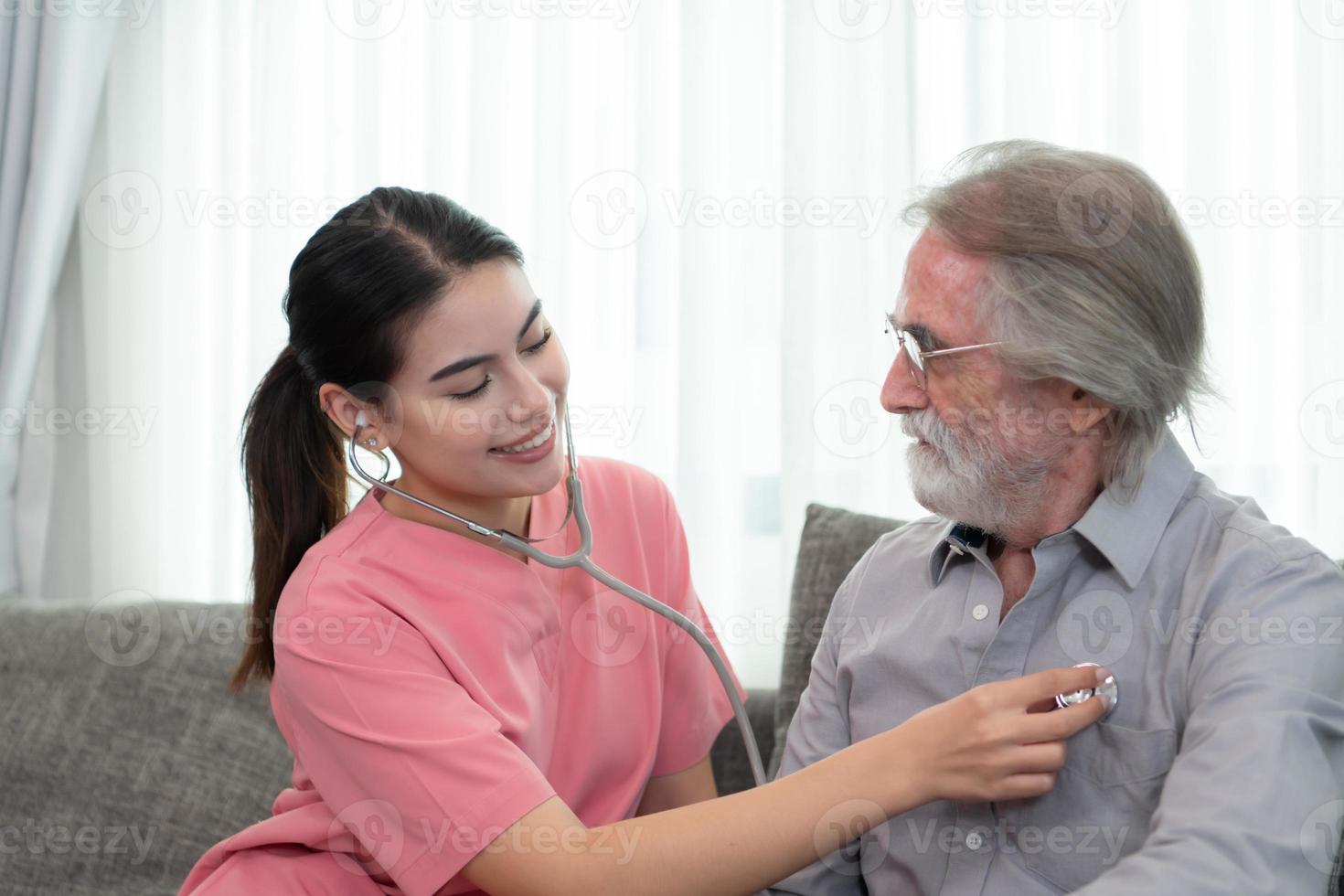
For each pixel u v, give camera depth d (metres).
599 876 1.08
